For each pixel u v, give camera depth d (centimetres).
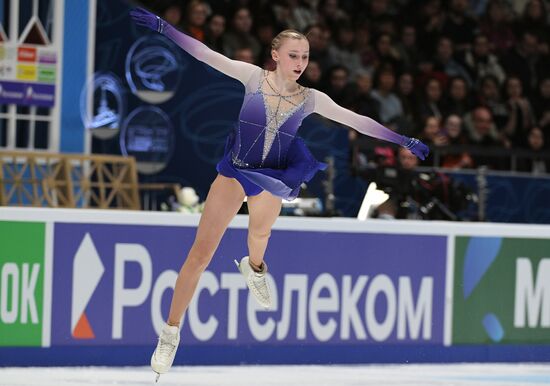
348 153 2447
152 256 1688
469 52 2947
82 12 2322
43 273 1622
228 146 1236
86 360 1647
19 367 1608
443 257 1875
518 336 1938
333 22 2814
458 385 1617
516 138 2878
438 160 2577
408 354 1848
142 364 1680
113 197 2322
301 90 1230
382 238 1830
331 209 2278
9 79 2266
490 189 2494
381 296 1830
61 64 2308
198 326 1712
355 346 1811
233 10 2675
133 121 2353
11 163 2242
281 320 1761
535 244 1952
